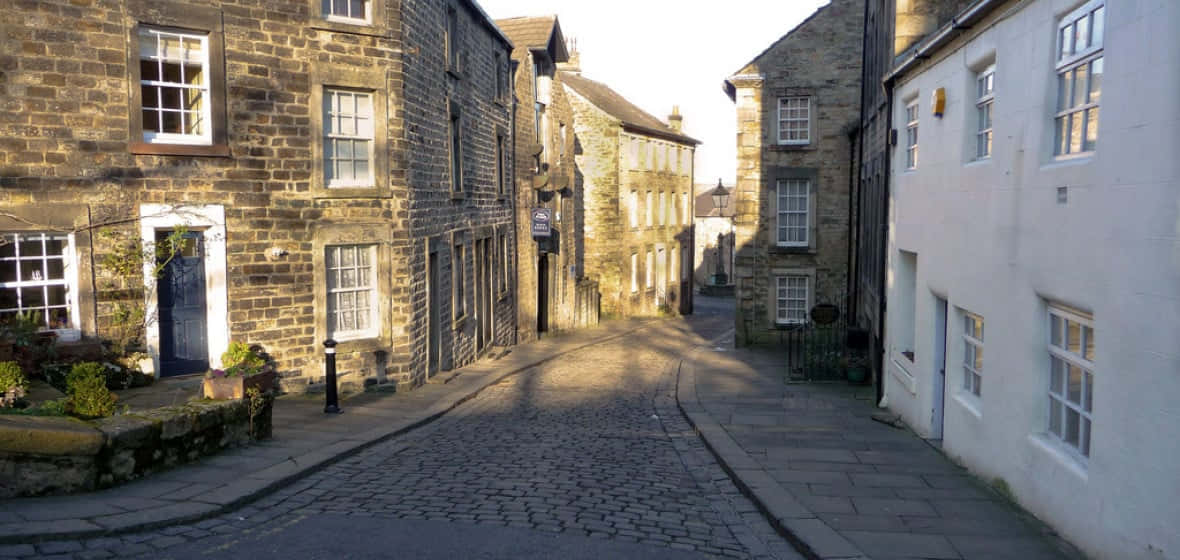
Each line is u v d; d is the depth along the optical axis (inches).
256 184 468.4
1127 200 219.8
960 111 367.2
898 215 492.1
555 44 1026.7
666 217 1697.8
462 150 673.0
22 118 400.8
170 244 433.7
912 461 367.9
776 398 569.3
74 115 412.8
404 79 522.6
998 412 314.7
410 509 277.6
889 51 549.3
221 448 338.0
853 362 657.0
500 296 833.5
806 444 404.2
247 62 460.1
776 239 973.2
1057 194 264.2
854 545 248.5
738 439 414.9
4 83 395.5
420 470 337.1
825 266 965.8
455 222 653.9
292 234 483.2
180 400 399.9
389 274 523.5
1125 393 220.2
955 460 365.4
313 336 495.8
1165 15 202.4
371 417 441.4
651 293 1620.3
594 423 474.0
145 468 291.9
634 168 1509.6
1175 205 197.5
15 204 400.5
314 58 483.8
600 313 1453.0
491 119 783.1
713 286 2235.5
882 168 587.2
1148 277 209.3
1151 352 207.8
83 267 418.9
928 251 419.8
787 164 962.7
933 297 416.8
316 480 314.3
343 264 512.1
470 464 350.9
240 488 283.6
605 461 367.6
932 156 414.3
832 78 948.0
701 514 291.4
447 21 624.4
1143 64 212.2
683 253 1811.0
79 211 415.5
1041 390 283.0
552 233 1085.1
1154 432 205.8
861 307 768.3
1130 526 216.4
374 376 523.8
